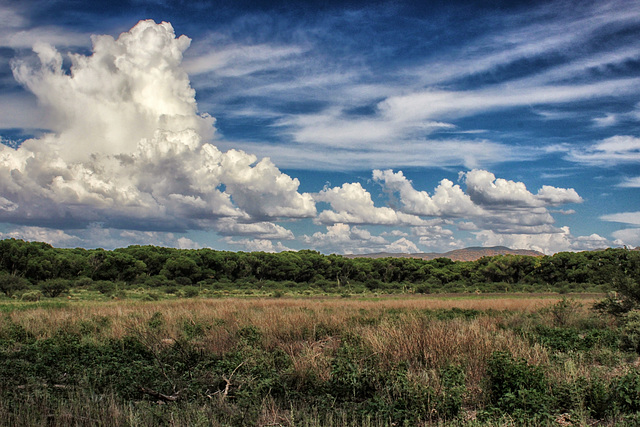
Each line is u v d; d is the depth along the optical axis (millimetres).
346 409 7188
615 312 17547
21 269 77062
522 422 6305
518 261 100250
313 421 6594
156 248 109625
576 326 17875
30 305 29844
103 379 8844
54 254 85750
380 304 33625
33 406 6949
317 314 18391
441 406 6996
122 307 26094
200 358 10852
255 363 9719
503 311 23812
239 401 7336
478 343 10500
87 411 6848
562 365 9672
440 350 10078
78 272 86312
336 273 112875
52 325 16656
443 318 18812
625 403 7066
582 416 6555
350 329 14344
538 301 36750
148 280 88375
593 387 7387
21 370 9375
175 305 28156
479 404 7691
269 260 108250
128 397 7949
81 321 17344
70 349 11797
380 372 8703
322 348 11820
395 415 6742
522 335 13258
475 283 102125
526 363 8430
